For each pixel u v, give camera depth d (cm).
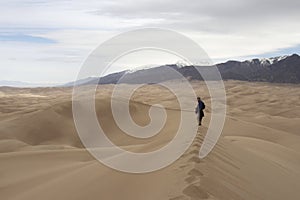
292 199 1470
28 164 2394
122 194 1128
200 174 1142
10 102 14162
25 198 1434
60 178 1712
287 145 4966
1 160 2519
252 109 13588
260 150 3072
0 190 1739
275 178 1753
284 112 13000
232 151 2020
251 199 1173
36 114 5650
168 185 1063
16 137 5059
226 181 1205
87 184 1365
